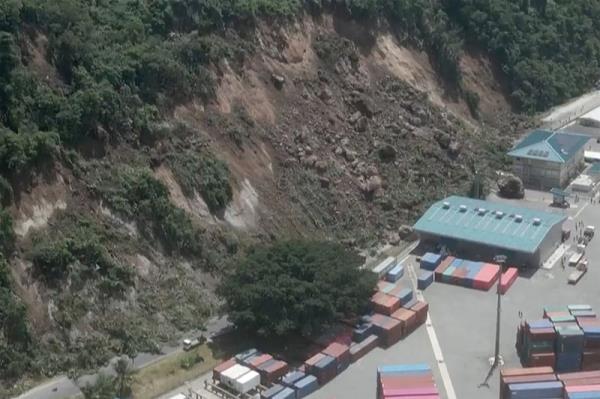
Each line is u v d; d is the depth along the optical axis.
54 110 113.06
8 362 95.56
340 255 114.44
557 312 113.25
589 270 132.25
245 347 107.62
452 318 118.50
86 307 103.38
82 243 105.75
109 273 106.56
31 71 114.69
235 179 127.12
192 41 134.12
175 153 122.75
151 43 130.38
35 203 105.75
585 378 99.12
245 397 99.25
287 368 103.50
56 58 118.88
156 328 107.00
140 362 102.06
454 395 101.31
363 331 110.56
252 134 135.00
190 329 109.06
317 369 102.12
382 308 115.25
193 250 116.19
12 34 114.00
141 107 122.75
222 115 133.12
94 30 125.44
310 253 111.38
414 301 119.69
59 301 101.81
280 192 132.12
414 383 98.00
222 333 109.56
